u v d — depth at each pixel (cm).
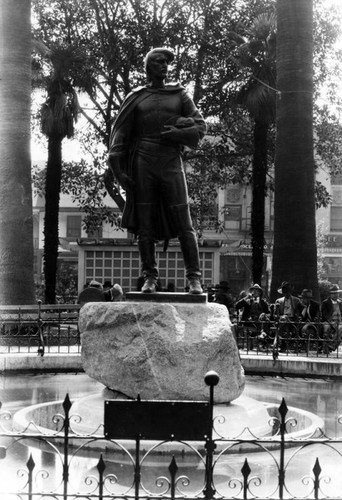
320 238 4275
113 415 457
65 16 2491
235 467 600
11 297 1734
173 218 757
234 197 4750
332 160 2684
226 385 712
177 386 699
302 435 673
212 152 2633
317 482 466
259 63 2261
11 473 570
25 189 1761
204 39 2341
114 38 2367
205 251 2978
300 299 1596
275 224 1692
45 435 462
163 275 2880
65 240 4262
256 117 2273
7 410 845
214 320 728
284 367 1234
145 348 708
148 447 618
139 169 754
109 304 738
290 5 1677
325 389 1056
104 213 2692
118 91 2516
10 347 1420
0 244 1752
